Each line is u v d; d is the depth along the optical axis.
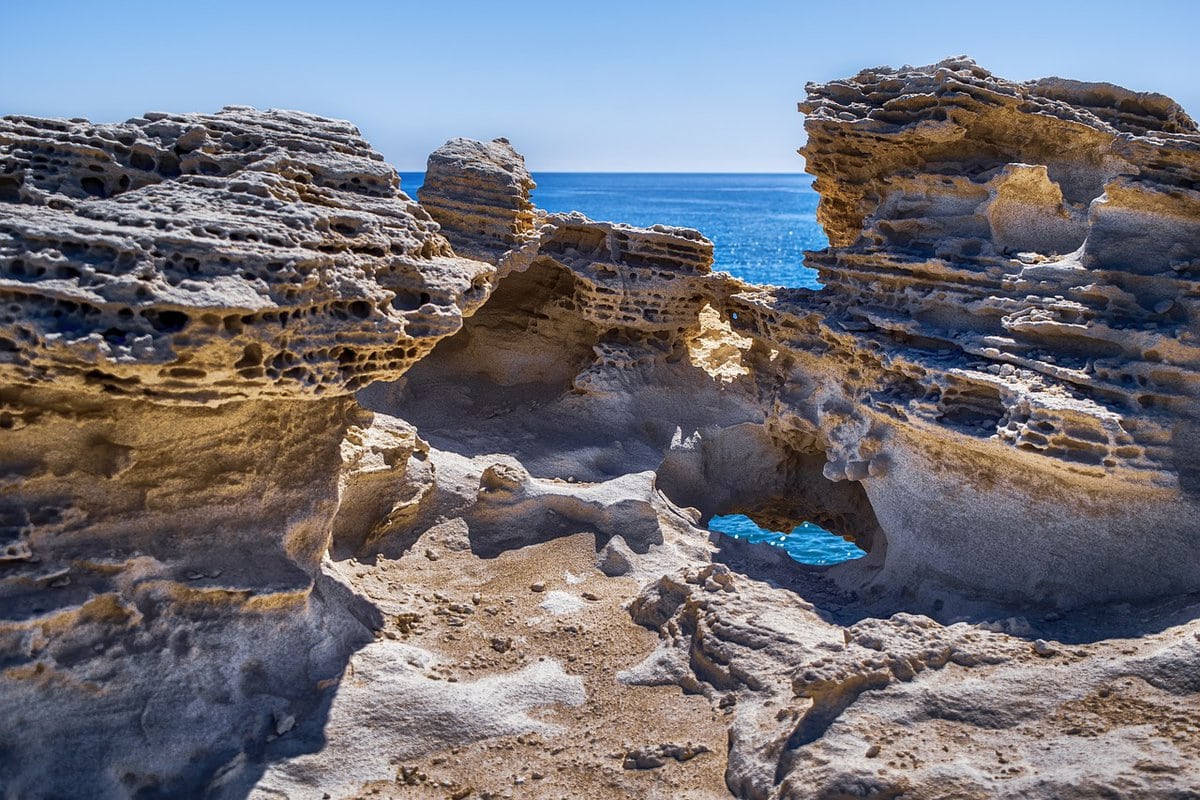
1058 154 14.02
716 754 9.12
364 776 8.94
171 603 9.30
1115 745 7.95
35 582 8.61
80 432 9.09
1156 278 11.45
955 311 13.18
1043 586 11.30
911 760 8.09
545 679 10.52
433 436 16.94
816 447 17.69
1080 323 11.59
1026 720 8.54
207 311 8.09
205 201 9.32
